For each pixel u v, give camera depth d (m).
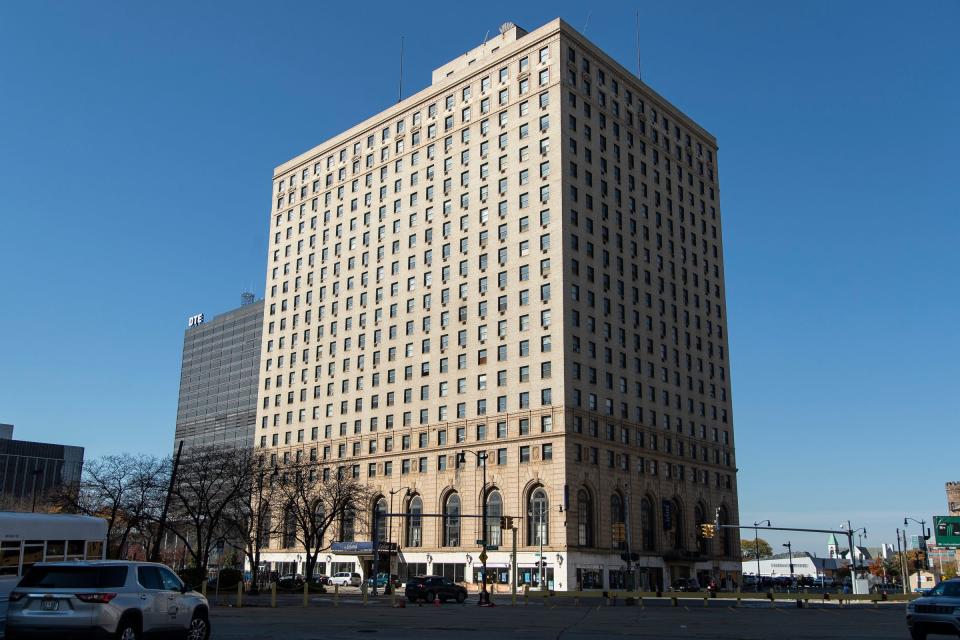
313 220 129.12
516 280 98.75
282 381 126.62
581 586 86.75
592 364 95.75
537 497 91.06
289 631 26.98
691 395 111.12
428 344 106.75
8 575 25.72
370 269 117.62
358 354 115.69
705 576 105.12
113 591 17.47
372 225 119.25
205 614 20.67
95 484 77.88
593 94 105.94
